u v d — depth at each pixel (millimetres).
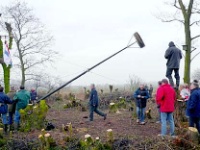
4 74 24984
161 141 9875
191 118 10148
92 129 12914
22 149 10180
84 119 16125
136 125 13797
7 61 17094
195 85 10070
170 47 13570
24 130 12281
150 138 10398
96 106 15398
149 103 19422
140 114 14164
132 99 23828
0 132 10891
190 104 10023
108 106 22500
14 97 12617
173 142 9633
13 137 11156
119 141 10242
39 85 36906
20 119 12648
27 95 12852
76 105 22875
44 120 13375
